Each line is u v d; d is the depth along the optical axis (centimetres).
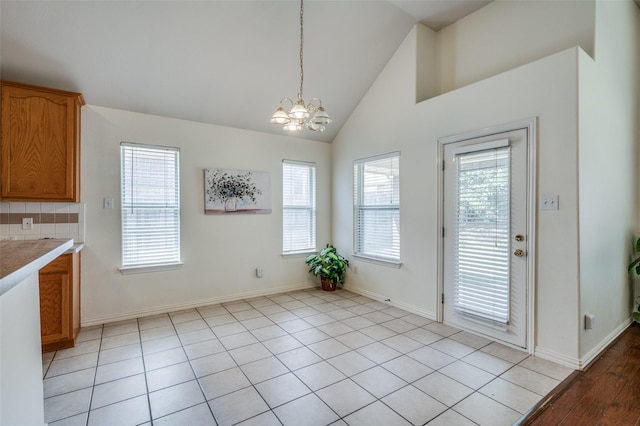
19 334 115
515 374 235
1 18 250
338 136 488
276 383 225
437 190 339
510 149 279
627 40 326
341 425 182
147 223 363
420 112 358
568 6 283
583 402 203
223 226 411
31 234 304
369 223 436
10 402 105
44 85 300
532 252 264
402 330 319
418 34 367
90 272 331
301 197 481
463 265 316
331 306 396
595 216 265
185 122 383
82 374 237
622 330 310
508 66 324
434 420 186
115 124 343
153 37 294
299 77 380
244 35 318
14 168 278
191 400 205
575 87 241
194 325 333
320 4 315
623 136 315
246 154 427
